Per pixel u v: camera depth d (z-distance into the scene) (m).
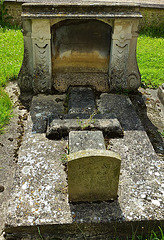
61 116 3.91
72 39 4.71
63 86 4.84
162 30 8.73
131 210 2.59
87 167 2.43
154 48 7.32
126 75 4.80
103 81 4.89
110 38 4.73
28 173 3.00
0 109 4.29
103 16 4.19
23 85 4.85
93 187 2.58
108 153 2.41
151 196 2.74
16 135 3.90
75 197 2.63
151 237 2.46
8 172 3.29
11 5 8.45
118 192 2.78
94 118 3.85
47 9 4.18
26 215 2.52
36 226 2.45
